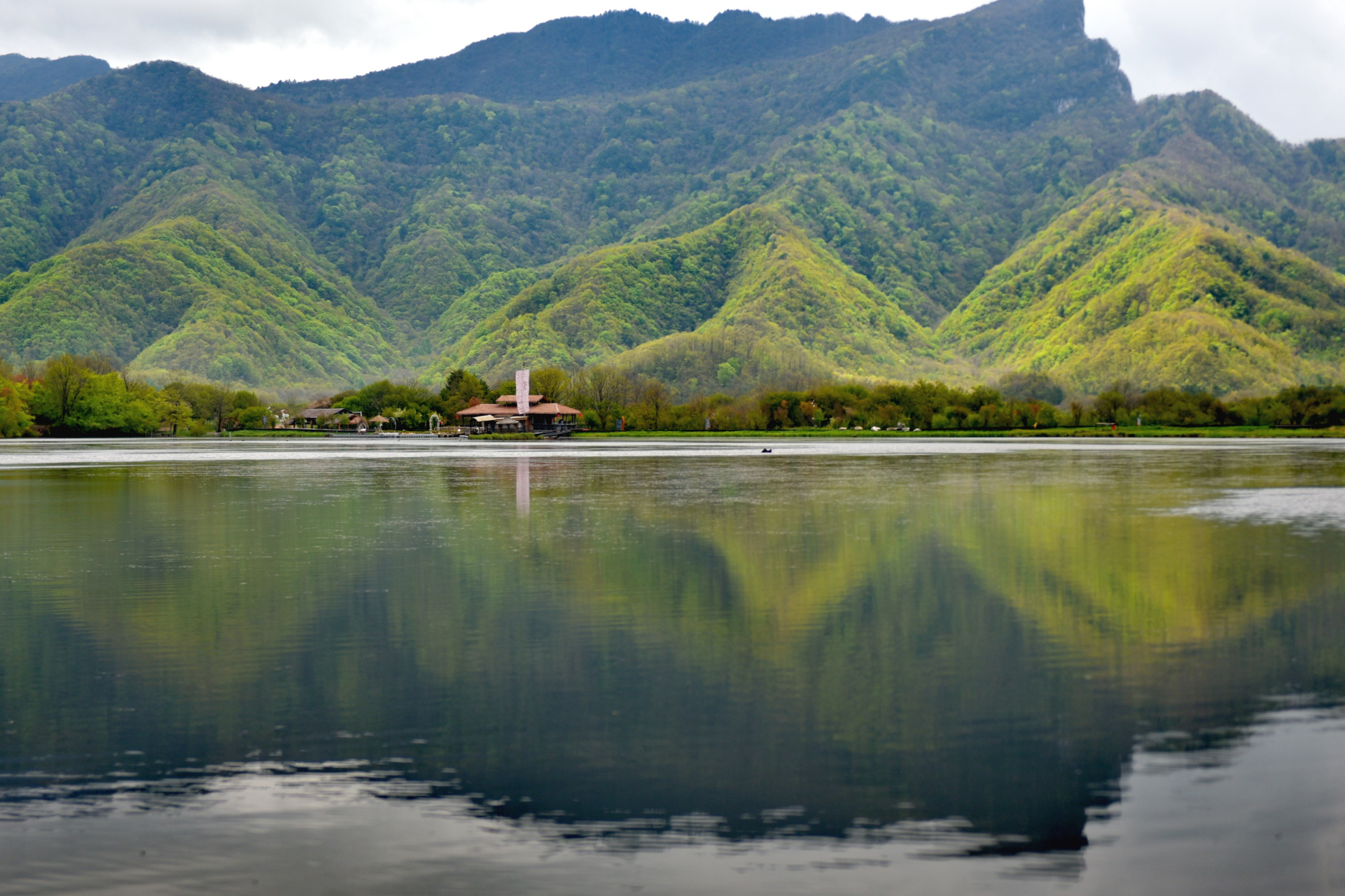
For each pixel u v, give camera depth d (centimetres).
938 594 2644
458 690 1783
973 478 7225
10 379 19625
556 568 3091
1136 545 3566
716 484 6719
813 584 2794
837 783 1352
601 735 1539
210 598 2619
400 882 1103
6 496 5894
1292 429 18725
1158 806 1274
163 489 6512
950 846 1178
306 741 1527
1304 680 1820
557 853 1165
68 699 1738
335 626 2278
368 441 18325
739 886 1088
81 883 1106
